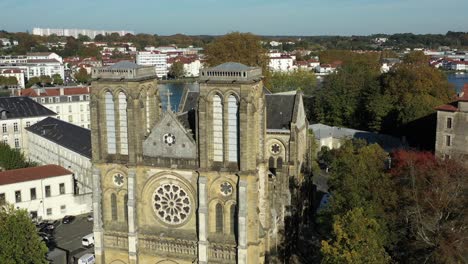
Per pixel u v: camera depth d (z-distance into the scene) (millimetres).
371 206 75750
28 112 174500
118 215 75250
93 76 72062
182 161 70438
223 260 70438
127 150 73250
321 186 137000
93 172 74312
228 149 68188
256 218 68562
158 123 71000
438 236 72875
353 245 65000
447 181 82375
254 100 67188
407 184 85125
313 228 109375
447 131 138375
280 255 87562
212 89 66812
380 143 170750
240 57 181375
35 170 119250
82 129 153625
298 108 105500
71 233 110750
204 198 69125
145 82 72688
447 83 196250
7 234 72875
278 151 103875
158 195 73000
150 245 74062
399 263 78062
